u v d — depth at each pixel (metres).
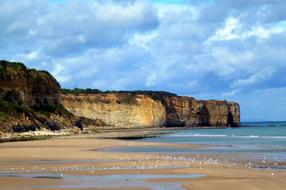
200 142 75.19
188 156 42.75
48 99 136.62
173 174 28.14
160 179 25.80
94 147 58.16
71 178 26.39
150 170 30.23
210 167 32.25
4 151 49.00
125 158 40.00
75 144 64.75
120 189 22.17
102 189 22.19
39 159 39.19
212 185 23.28
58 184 23.86
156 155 43.72
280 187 22.67
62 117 133.50
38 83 133.00
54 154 44.66
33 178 26.30
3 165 34.19
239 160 38.22
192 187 22.73
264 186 22.94
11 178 26.27
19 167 32.56
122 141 75.62
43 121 118.56
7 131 99.44
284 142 72.69
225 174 28.05
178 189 22.20
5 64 127.00
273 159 39.16
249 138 92.19
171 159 39.03
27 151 49.00
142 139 90.31
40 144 64.75
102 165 33.53
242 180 25.17
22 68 129.50
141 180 25.41
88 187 22.81
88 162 36.09
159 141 79.88
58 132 113.56
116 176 27.25
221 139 88.38
